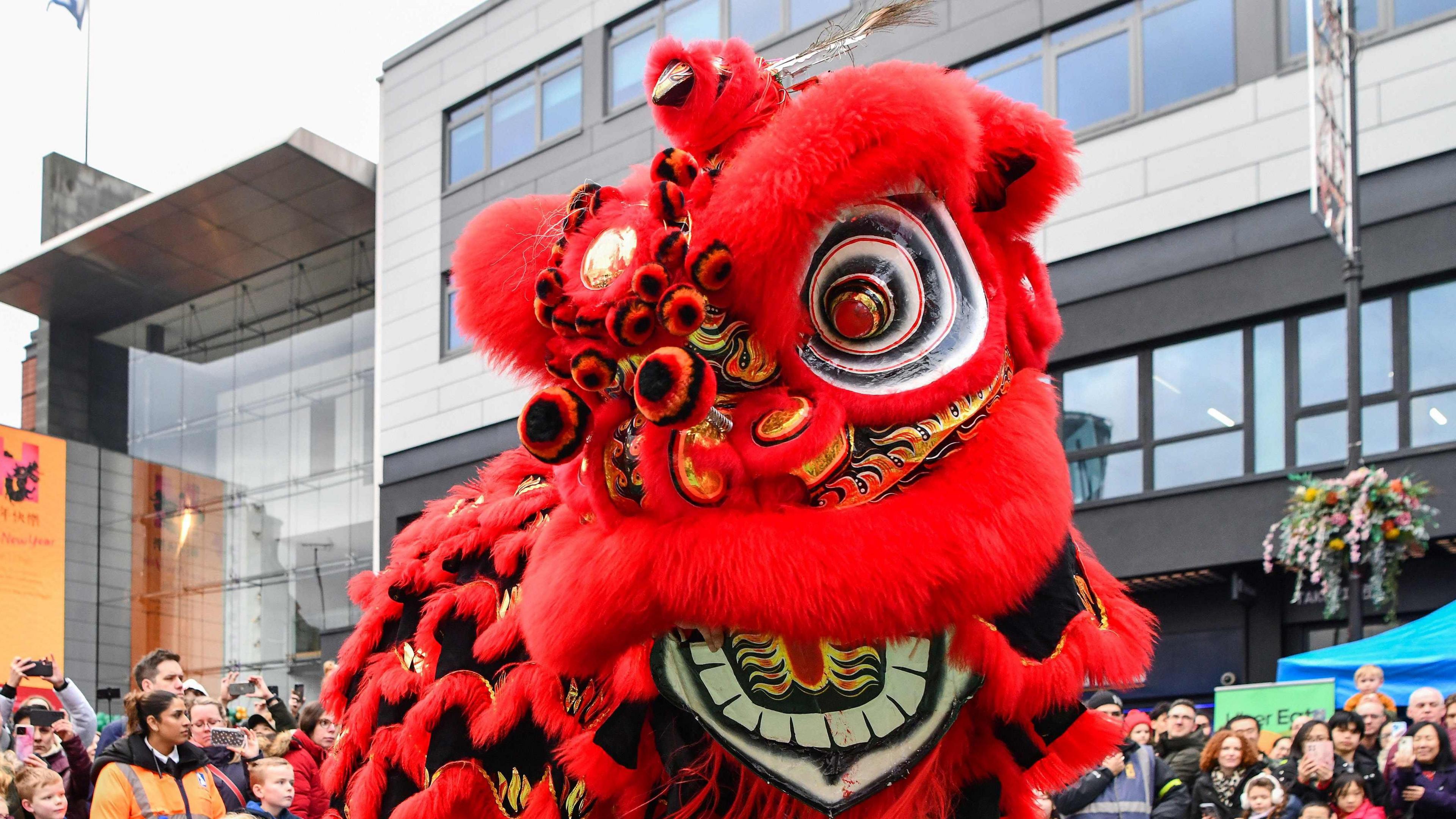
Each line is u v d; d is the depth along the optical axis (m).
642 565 1.32
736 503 1.33
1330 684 6.11
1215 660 10.27
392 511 15.24
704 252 1.30
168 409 22.98
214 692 20.91
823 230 1.32
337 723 2.11
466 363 14.96
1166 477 10.41
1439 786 4.71
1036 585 1.36
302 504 21.22
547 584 1.42
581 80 14.58
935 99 1.31
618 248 1.42
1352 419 7.83
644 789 1.57
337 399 21.16
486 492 2.08
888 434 1.32
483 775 1.72
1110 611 1.57
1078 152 1.54
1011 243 1.57
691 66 1.51
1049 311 1.57
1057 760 1.56
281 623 20.83
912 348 1.32
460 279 1.79
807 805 1.40
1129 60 10.80
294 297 21.70
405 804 1.71
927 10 1.64
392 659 1.95
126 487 21.83
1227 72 10.35
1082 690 1.47
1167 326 10.38
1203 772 5.15
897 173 1.31
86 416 23.02
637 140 13.84
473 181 15.33
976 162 1.39
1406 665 6.15
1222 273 10.17
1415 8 9.55
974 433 1.34
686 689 1.45
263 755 5.21
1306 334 9.88
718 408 1.35
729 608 1.28
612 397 1.39
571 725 1.65
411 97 16.16
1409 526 7.49
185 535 21.78
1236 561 9.81
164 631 21.31
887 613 1.27
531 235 1.76
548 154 14.62
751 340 1.35
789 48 12.33
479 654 1.75
